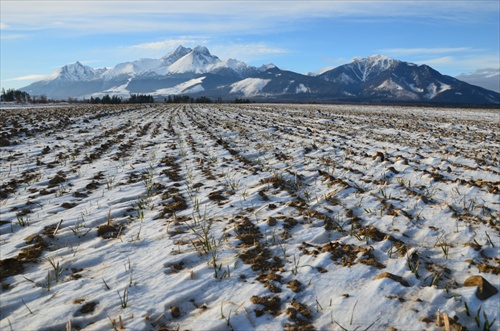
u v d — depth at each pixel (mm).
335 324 2982
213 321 3000
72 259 4047
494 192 6246
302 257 4152
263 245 4500
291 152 10914
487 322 2883
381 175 7785
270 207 5773
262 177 7824
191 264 4043
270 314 3131
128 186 7211
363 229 4879
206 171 8516
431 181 7227
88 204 6078
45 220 5266
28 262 3996
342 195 6434
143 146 12484
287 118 26188
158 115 30984
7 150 10781
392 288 3439
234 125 20109
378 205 5895
